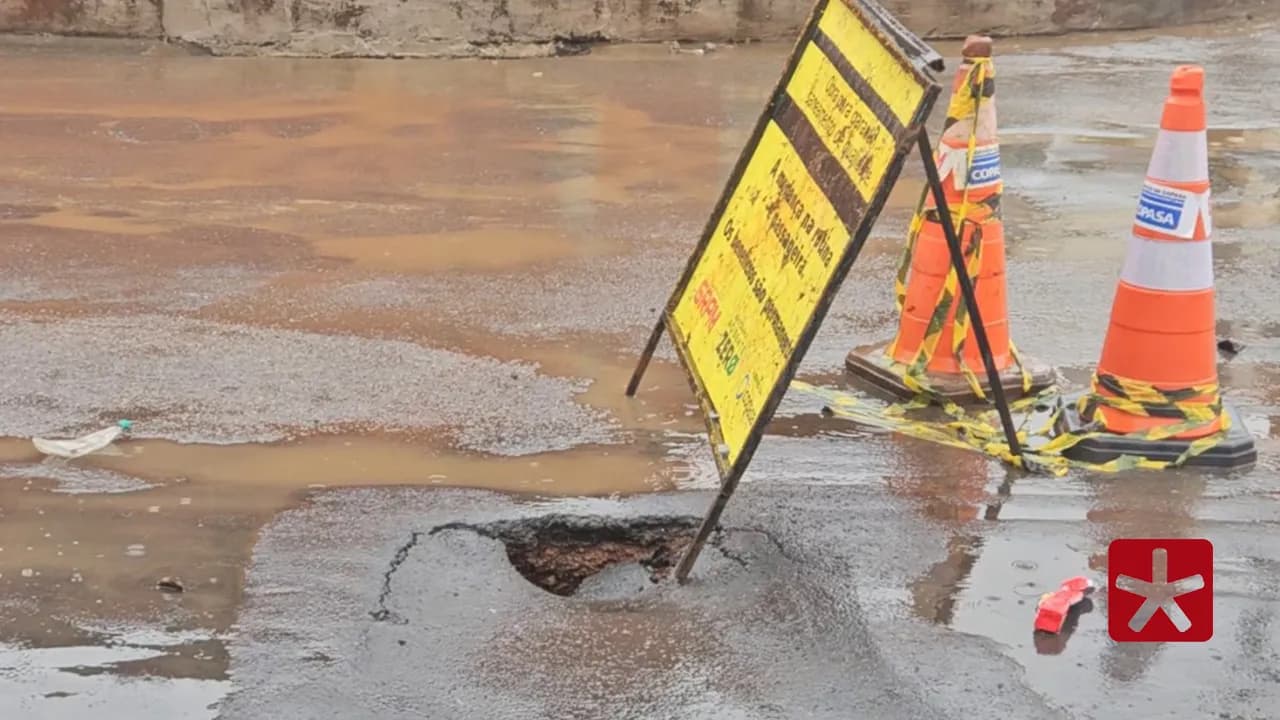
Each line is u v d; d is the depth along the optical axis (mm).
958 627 4562
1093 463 5785
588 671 4309
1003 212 9680
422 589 4770
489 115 11977
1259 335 7438
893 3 15461
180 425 6055
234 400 6320
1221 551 5066
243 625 4527
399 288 7879
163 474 5594
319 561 4934
